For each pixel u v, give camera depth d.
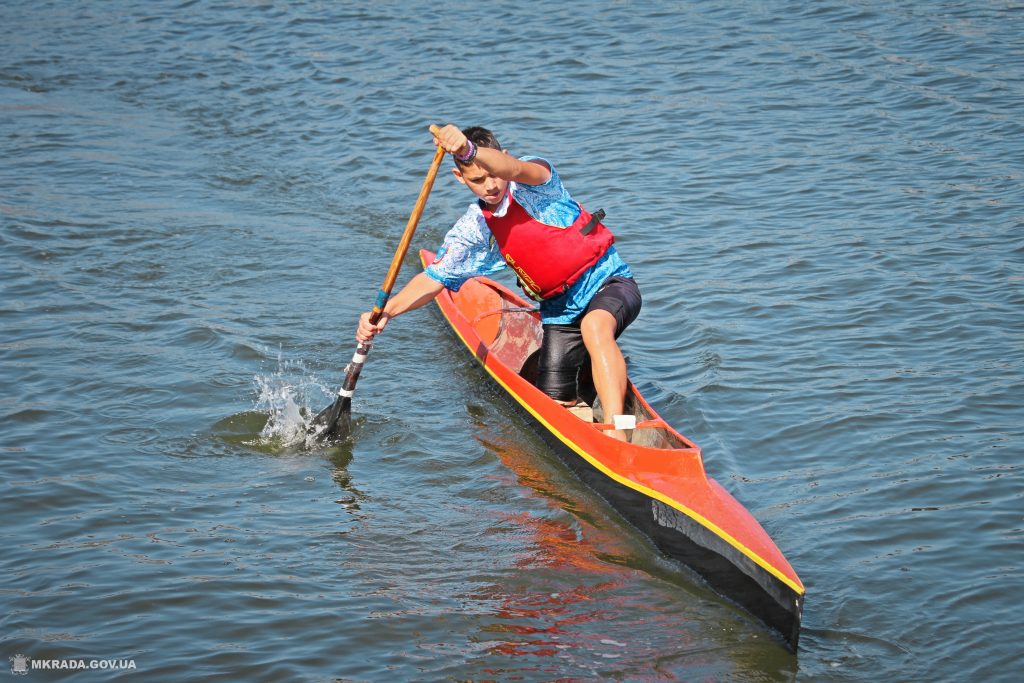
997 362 20.22
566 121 37.97
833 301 23.42
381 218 30.50
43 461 17.22
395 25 52.19
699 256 26.59
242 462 17.70
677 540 14.79
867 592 13.84
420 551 15.15
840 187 30.56
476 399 20.34
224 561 14.66
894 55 41.78
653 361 21.39
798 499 16.14
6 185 32.12
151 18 56.38
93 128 38.88
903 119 35.50
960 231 26.78
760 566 13.20
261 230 29.30
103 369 20.73
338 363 21.64
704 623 13.44
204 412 19.25
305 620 13.36
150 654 12.60
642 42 46.62
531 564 14.86
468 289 24.31
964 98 36.62
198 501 16.33
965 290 23.39
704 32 47.16
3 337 21.98
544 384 18.38
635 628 13.34
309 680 12.20
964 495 15.99
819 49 43.50
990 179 30.08
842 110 36.91
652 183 32.00
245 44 50.66
